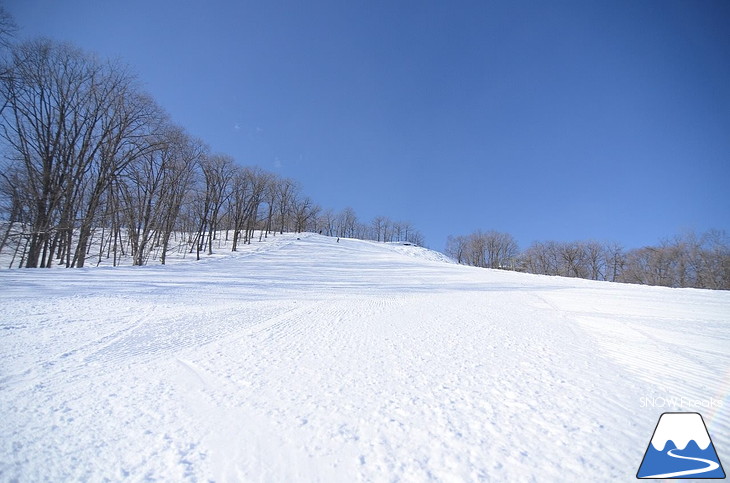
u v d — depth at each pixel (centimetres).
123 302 705
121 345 415
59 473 182
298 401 268
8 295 706
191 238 3488
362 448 205
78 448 203
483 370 346
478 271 2223
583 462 193
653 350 428
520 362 374
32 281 897
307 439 214
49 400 264
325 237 5262
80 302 677
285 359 378
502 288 1277
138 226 2469
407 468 187
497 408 259
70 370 329
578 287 1319
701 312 738
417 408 257
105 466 188
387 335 501
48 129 1669
